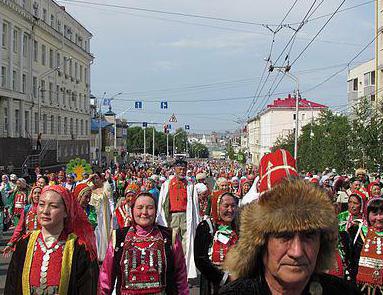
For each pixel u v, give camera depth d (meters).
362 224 6.13
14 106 44.75
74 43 61.50
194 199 10.18
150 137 130.62
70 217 4.36
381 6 40.31
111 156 77.44
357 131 23.69
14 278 4.26
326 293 2.54
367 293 5.77
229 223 5.88
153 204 5.08
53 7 54.81
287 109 88.12
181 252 5.12
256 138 107.44
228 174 27.38
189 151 169.88
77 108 64.62
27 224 8.19
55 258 4.22
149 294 4.89
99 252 10.31
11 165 35.91
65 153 56.59
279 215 2.32
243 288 2.42
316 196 2.39
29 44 47.66
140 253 4.96
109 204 10.64
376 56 41.22
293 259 2.31
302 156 37.38
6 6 41.28
